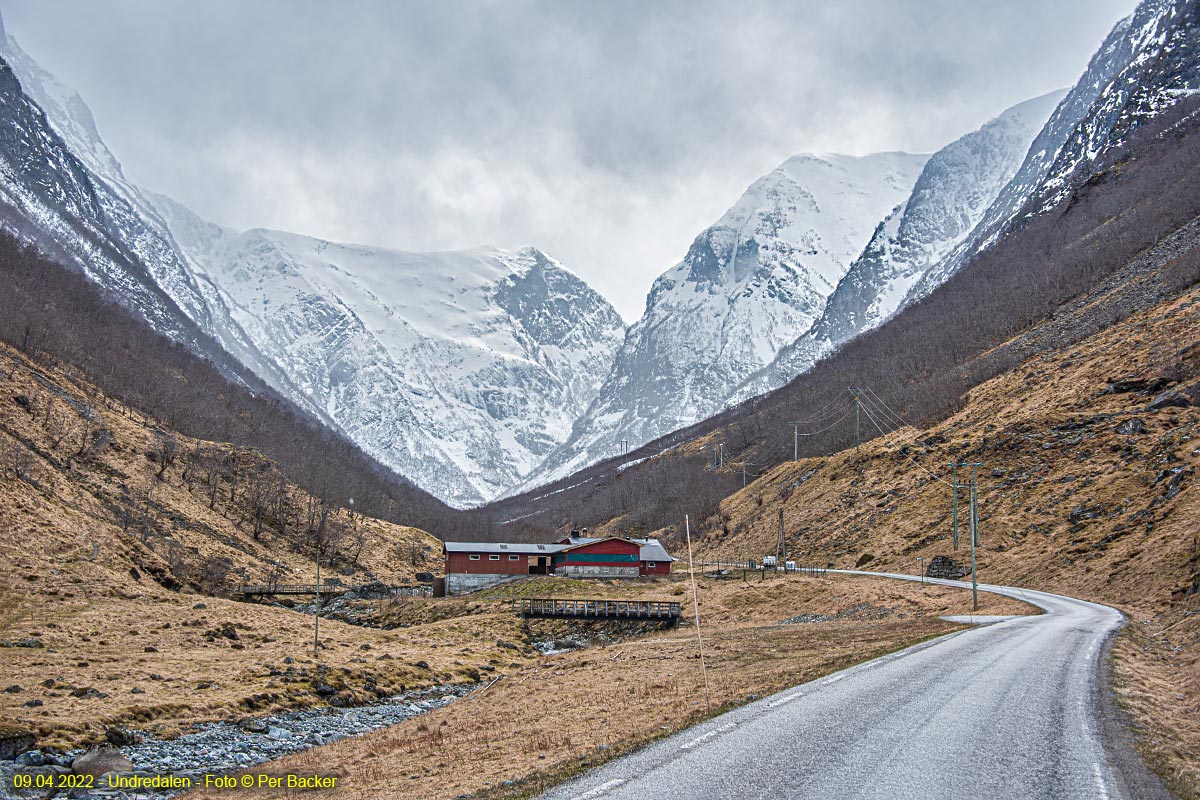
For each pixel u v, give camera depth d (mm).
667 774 22000
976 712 28562
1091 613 67375
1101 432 124750
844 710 29375
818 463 187000
